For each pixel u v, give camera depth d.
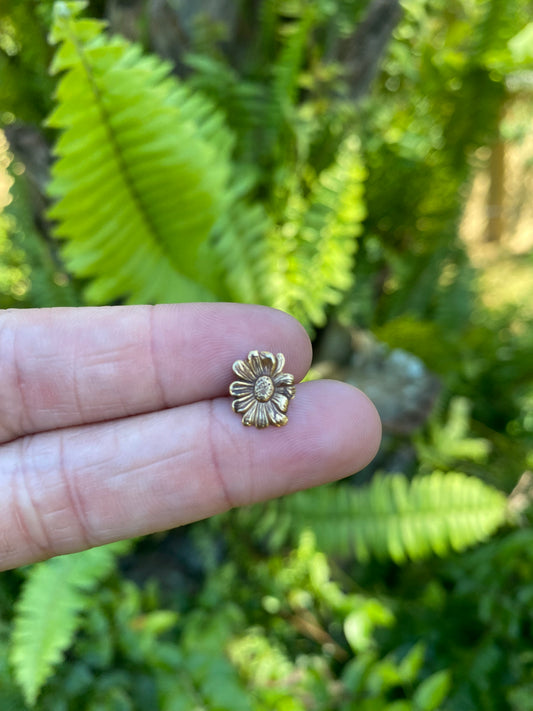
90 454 0.08
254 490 0.08
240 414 0.08
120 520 0.08
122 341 0.08
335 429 0.08
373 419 0.08
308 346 0.09
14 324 0.08
